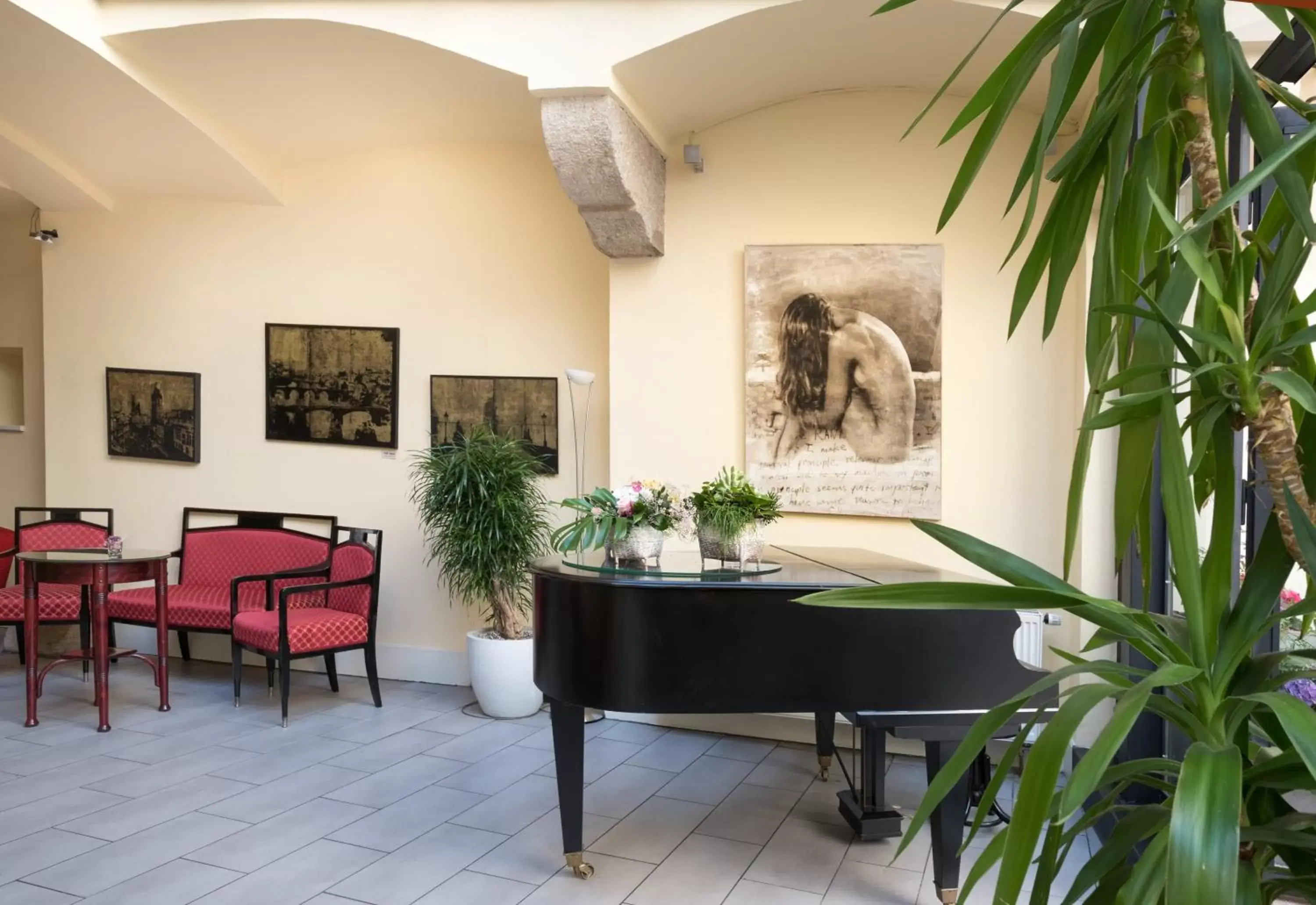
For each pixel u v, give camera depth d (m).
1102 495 4.93
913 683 3.34
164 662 5.84
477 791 4.60
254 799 4.44
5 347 7.82
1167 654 1.06
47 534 6.86
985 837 4.12
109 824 4.12
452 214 6.47
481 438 5.88
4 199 7.29
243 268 6.91
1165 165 1.25
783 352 5.46
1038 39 1.18
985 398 5.25
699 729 5.71
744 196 5.55
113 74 5.29
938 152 5.31
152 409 7.11
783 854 3.93
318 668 6.89
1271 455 1.02
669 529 3.84
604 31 4.56
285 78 5.44
